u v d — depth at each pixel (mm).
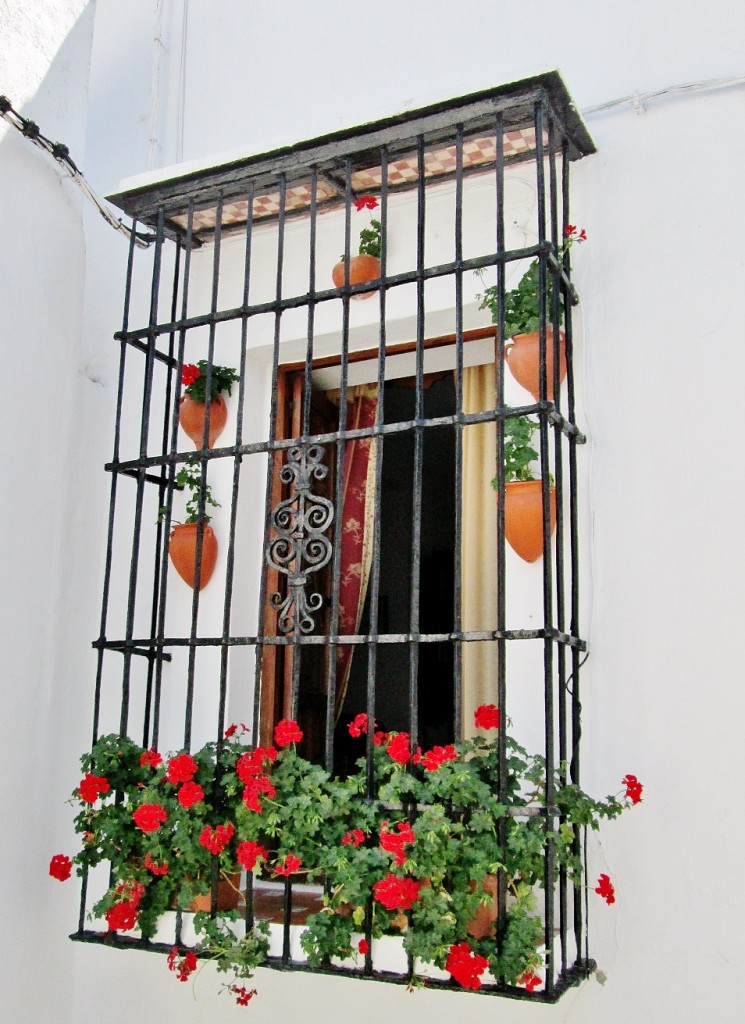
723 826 2850
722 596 2979
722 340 3125
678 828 2898
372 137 3250
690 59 3340
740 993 2748
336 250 3939
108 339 4195
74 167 3660
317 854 2879
